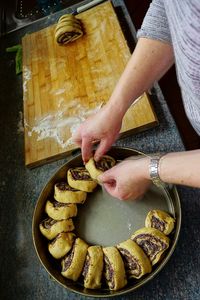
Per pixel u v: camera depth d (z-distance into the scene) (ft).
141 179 1.79
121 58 3.08
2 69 3.76
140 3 5.09
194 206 2.16
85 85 3.04
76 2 4.11
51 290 2.15
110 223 2.11
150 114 2.56
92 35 3.40
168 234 1.94
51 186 2.28
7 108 3.33
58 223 2.08
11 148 2.99
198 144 3.76
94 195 2.24
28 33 3.99
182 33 1.30
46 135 2.82
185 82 1.52
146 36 1.91
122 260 1.88
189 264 1.98
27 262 2.32
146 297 1.95
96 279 1.88
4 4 4.49
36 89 3.22
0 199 2.71
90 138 2.15
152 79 2.05
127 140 2.60
